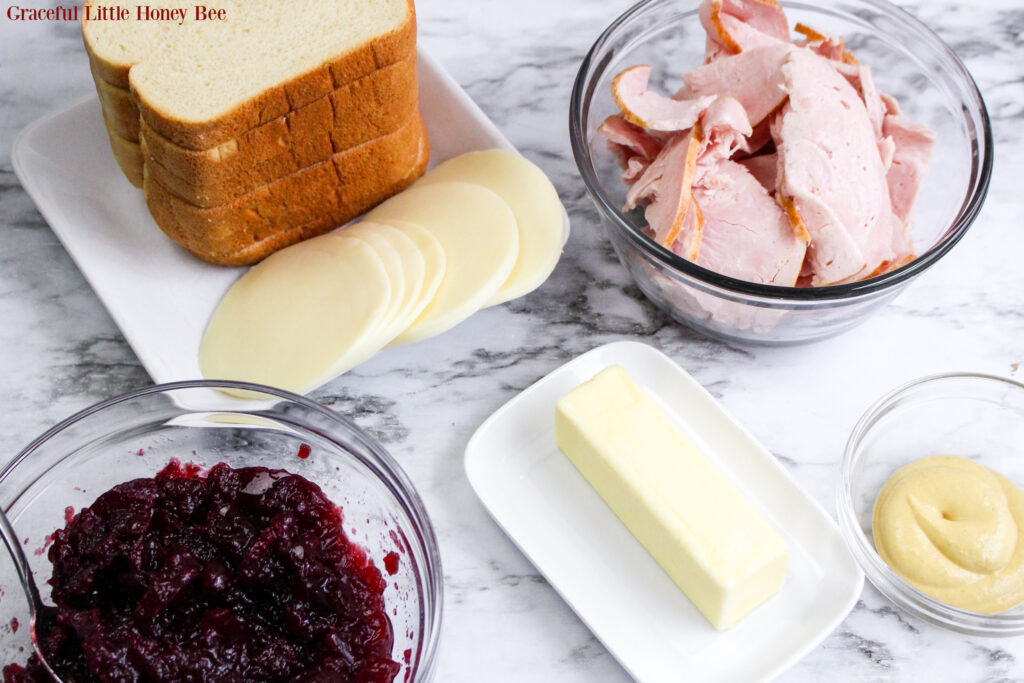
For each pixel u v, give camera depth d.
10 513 0.65
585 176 0.69
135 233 0.75
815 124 0.70
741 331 0.72
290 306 0.71
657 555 0.67
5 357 0.73
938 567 0.66
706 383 0.74
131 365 0.73
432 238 0.72
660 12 0.76
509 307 0.76
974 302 0.76
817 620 0.66
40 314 0.74
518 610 0.68
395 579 0.66
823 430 0.72
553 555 0.68
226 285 0.74
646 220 0.74
